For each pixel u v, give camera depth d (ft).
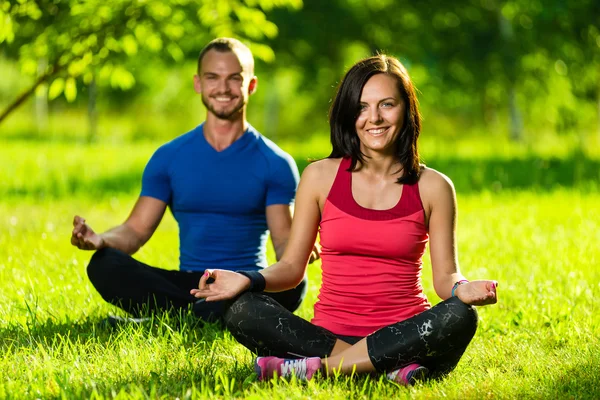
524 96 162.09
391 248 26.43
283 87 207.31
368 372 25.20
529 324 33.35
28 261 44.55
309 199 27.50
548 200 69.46
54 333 30.58
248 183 34.78
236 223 35.12
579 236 51.06
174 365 26.63
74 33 56.90
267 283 26.81
